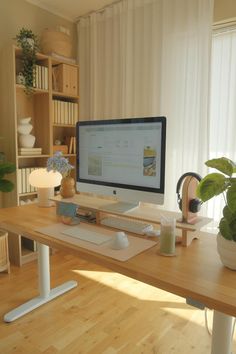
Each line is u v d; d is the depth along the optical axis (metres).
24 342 1.65
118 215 1.47
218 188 0.98
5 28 2.71
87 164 1.67
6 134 2.67
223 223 1.00
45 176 1.92
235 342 1.63
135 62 2.81
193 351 1.58
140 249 1.20
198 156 2.46
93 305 2.02
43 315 1.90
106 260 1.09
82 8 3.07
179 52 2.52
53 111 2.94
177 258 1.12
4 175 2.53
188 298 0.88
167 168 2.63
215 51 2.47
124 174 1.48
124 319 1.87
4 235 2.45
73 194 1.83
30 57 2.60
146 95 2.78
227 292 0.86
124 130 1.45
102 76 3.16
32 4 2.91
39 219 1.65
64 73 2.96
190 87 2.49
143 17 2.73
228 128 2.43
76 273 2.50
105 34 3.05
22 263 2.68
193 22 2.44
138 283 2.33
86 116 3.35
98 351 1.58
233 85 2.38
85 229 1.46
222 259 1.03
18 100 2.87
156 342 1.65
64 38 2.93
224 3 2.33
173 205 2.63
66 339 1.67
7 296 2.12
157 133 1.32
